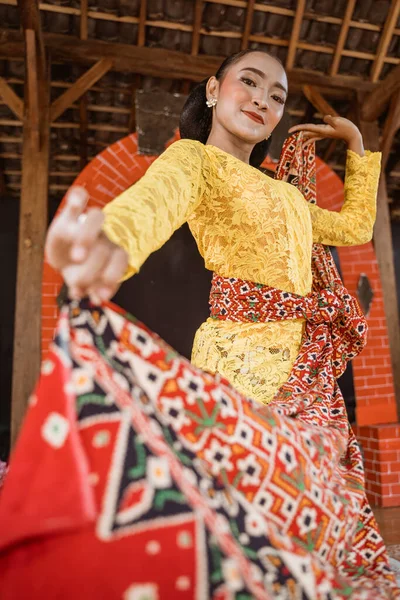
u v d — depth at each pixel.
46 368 0.74
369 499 4.95
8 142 8.12
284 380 1.37
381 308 5.80
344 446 1.20
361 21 6.44
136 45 6.29
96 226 0.73
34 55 4.91
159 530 0.68
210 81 1.67
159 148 5.54
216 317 1.46
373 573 1.08
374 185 1.95
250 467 0.87
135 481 0.70
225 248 1.44
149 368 0.85
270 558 0.76
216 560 0.68
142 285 9.44
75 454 0.68
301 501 0.91
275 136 5.51
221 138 1.60
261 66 1.59
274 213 1.45
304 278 1.49
